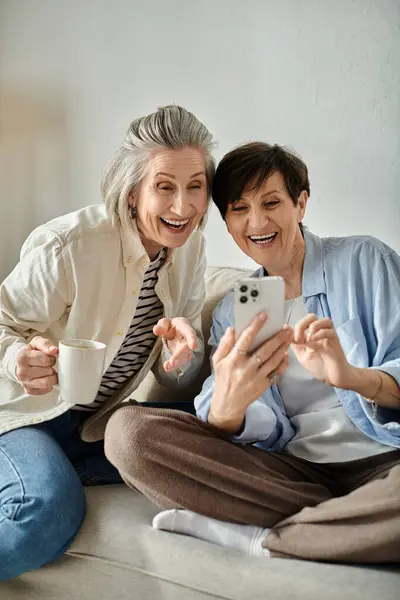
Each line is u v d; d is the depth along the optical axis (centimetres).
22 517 139
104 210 174
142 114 270
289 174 156
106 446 150
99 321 168
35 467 150
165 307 174
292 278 168
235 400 143
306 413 161
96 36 275
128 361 176
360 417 152
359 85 233
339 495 155
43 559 141
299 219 165
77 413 177
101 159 280
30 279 163
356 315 159
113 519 150
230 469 143
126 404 179
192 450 145
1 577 142
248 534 142
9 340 162
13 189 297
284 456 158
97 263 165
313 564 134
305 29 238
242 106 252
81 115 282
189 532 145
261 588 128
